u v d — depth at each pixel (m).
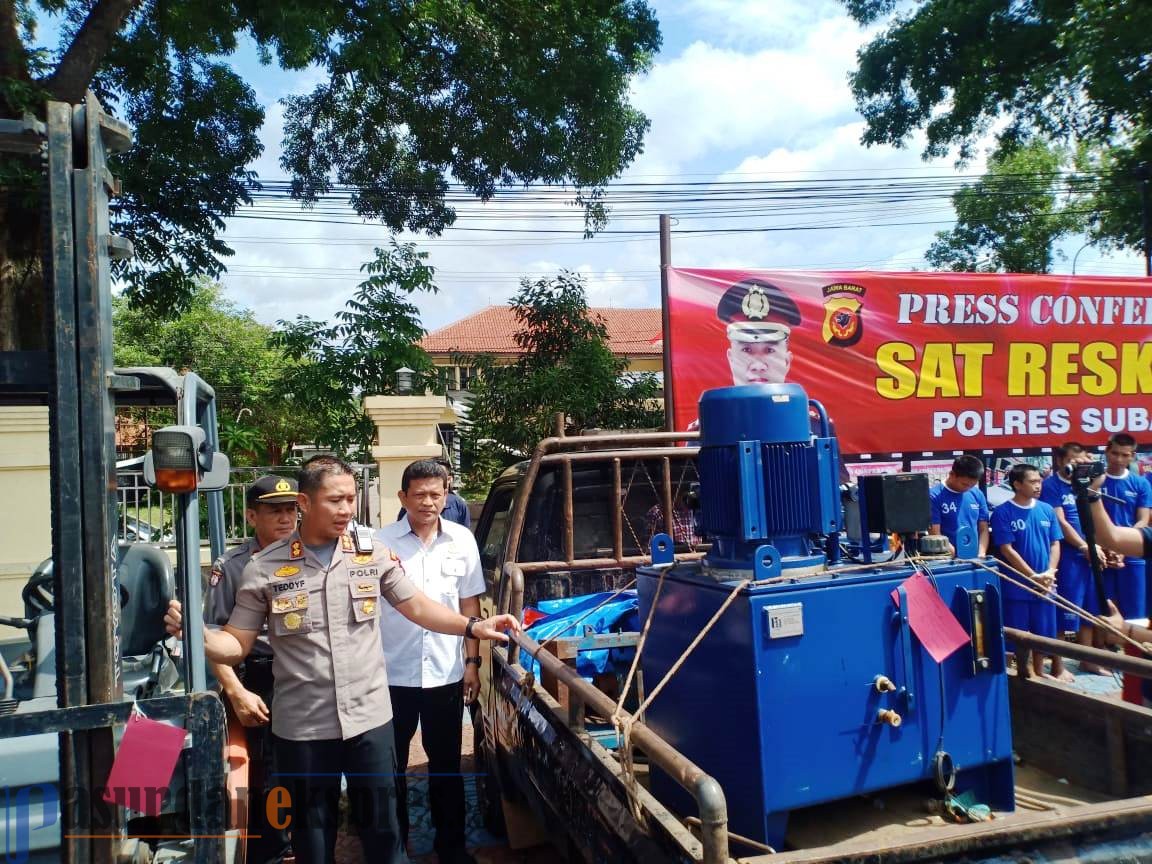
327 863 2.73
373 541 2.95
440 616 2.97
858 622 2.30
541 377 9.56
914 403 7.39
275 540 3.33
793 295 7.14
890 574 2.38
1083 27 13.11
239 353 21.19
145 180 9.93
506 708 3.40
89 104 2.01
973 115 15.32
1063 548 6.31
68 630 1.97
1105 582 6.27
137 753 1.95
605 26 11.20
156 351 20.75
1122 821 1.98
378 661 2.87
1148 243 14.41
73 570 1.98
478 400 10.12
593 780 2.36
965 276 7.48
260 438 11.47
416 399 8.80
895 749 2.32
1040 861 1.92
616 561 4.09
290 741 2.74
